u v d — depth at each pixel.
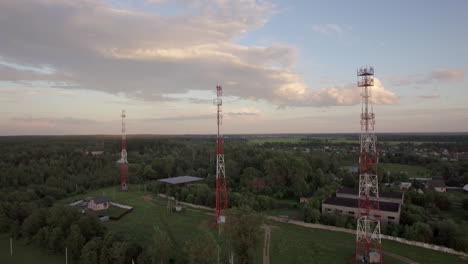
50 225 70.38
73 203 101.94
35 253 65.25
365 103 57.69
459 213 94.81
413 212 85.00
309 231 76.62
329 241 69.50
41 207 84.62
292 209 101.12
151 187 128.12
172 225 81.31
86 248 58.28
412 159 193.62
